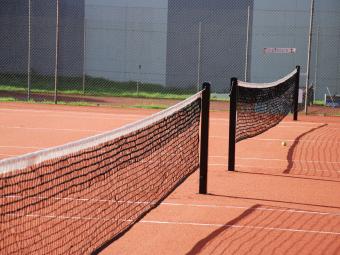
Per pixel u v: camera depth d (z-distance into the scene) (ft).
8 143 31.12
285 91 43.80
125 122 42.78
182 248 13.58
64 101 60.85
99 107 55.26
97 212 15.55
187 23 78.95
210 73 78.64
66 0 79.92
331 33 74.28
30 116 45.03
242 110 31.65
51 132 36.01
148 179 19.20
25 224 13.97
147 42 79.61
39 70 79.82
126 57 79.92
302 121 47.03
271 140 35.09
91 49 80.12
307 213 17.49
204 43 78.64
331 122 47.26
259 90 34.01
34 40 79.71
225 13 77.92
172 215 16.60
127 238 14.16
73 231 13.69
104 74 80.23
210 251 13.42
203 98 19.42
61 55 79.92
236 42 77.77
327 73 74.49
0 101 56.75
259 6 76.48
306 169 25.93
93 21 79.71
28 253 11.76
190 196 19.34
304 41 75.10
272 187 21.53
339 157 29.66
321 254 13.42
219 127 41.75
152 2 79.30
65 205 15.98
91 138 14.29
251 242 14.23
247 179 22.94
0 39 79.82
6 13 79.66
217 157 28.53
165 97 70.59
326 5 74.28
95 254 12.00
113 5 79.97
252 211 17.51
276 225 15.94
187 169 20.20
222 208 17.75
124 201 16.75
